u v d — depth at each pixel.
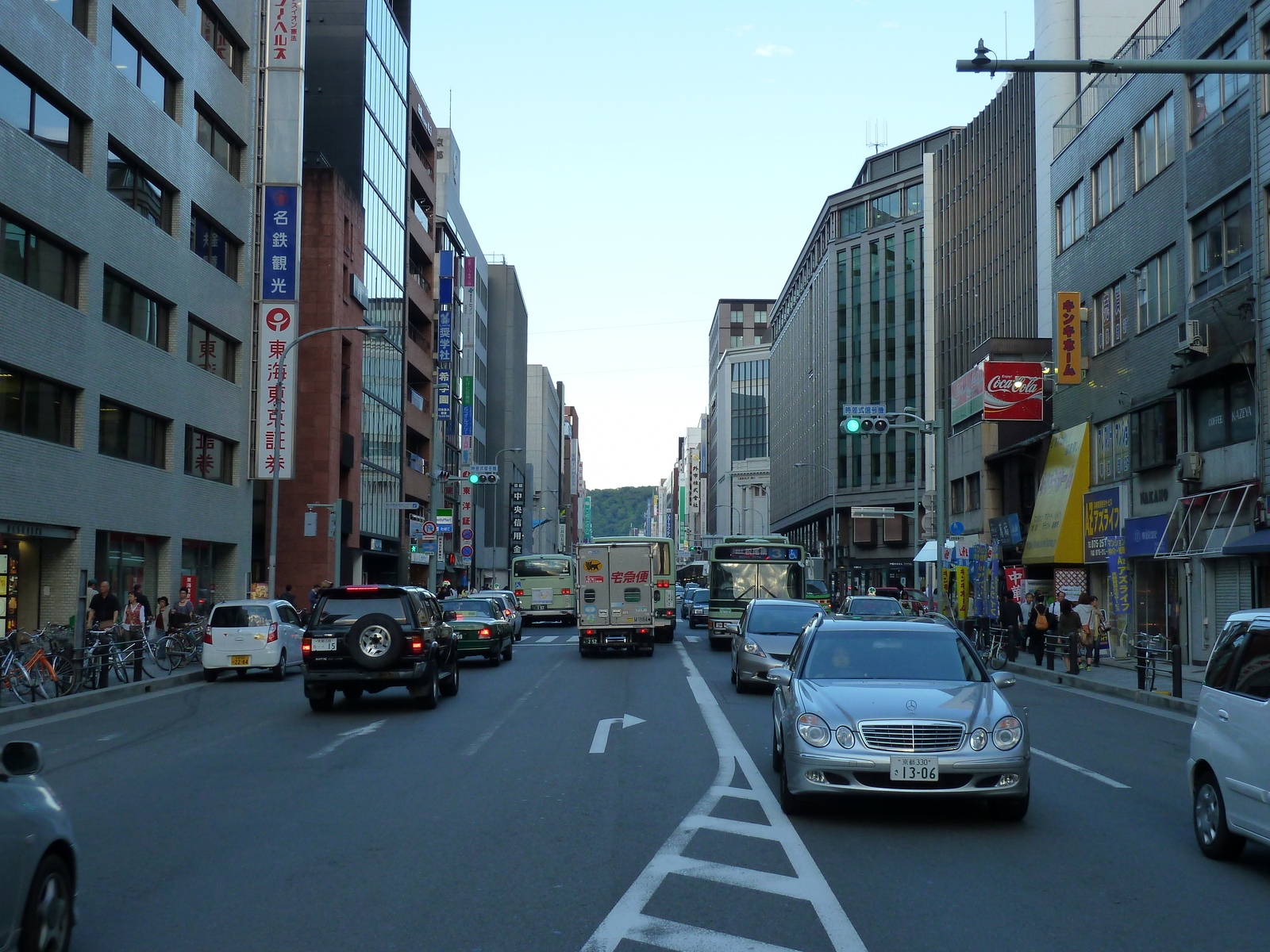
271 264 39.91
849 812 9.49
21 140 24.92
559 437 169.25
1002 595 33.25
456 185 83.50
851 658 10.45
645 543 32.88
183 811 9.62
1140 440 31.97
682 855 7.90
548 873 7.39
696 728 15.20
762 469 141.75
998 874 7.46
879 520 84.88
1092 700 21.28
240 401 38.94
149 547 32.72
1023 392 39.56
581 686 21.84
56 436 27.06
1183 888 7.19
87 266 28.14
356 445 50.19
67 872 5.57
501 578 107.31
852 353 88.69
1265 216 25.09
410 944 5.88
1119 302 33.78
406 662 17.31
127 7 30.22
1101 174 35.50
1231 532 25.81
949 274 72.25
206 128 36.62
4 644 20.30
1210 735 8.25
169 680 23.80
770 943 5.89
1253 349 25.39
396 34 58.97
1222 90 27.42
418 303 65.69
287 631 25.97
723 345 162.62
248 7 39.59
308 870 7.48
